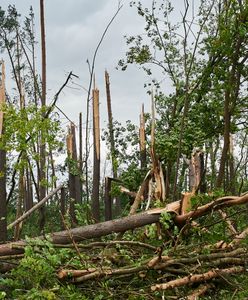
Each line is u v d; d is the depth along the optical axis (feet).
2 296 16.66
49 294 16.79
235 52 38.65
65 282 19.33
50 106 34.53
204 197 22.74
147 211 22.99
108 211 41.75
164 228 22.57
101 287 19.21
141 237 23.54
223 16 38.17
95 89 52.90
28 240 18.83
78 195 48.16
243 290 19.39
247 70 39.40
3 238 36.50
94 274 19.31
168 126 43.16
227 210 24.93
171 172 39.32
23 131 32.19
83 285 19.54
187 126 37.52
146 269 19.66
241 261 20.61
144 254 21.56
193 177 28.58
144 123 44.14
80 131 58.29
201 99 41.04
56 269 19.35
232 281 19.95
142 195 28.32
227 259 20.45
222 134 41.32
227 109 38.58
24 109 32.81
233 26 37.78
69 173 47.26
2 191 42.60
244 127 42.19
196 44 39.32
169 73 44.45
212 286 19.79
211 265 20.17
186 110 37.76
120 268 19.90
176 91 42.45
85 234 22.34
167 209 22.86
